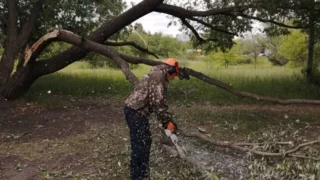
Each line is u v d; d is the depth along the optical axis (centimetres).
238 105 1009
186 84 1299
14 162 537
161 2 1009
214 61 2581
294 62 2080
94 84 1287
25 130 712
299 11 1088
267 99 765
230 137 658
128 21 1001
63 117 812
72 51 970
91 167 512
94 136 656
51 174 490
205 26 1265
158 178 461
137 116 436
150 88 430
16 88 945
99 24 1288
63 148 596
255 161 479
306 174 448
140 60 909
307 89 1220
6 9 1116
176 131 438
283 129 721
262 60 3011
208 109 931
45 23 1112
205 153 554
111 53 745
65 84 1277
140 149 444
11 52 984
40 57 1664
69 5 1101
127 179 471
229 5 1112
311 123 796
